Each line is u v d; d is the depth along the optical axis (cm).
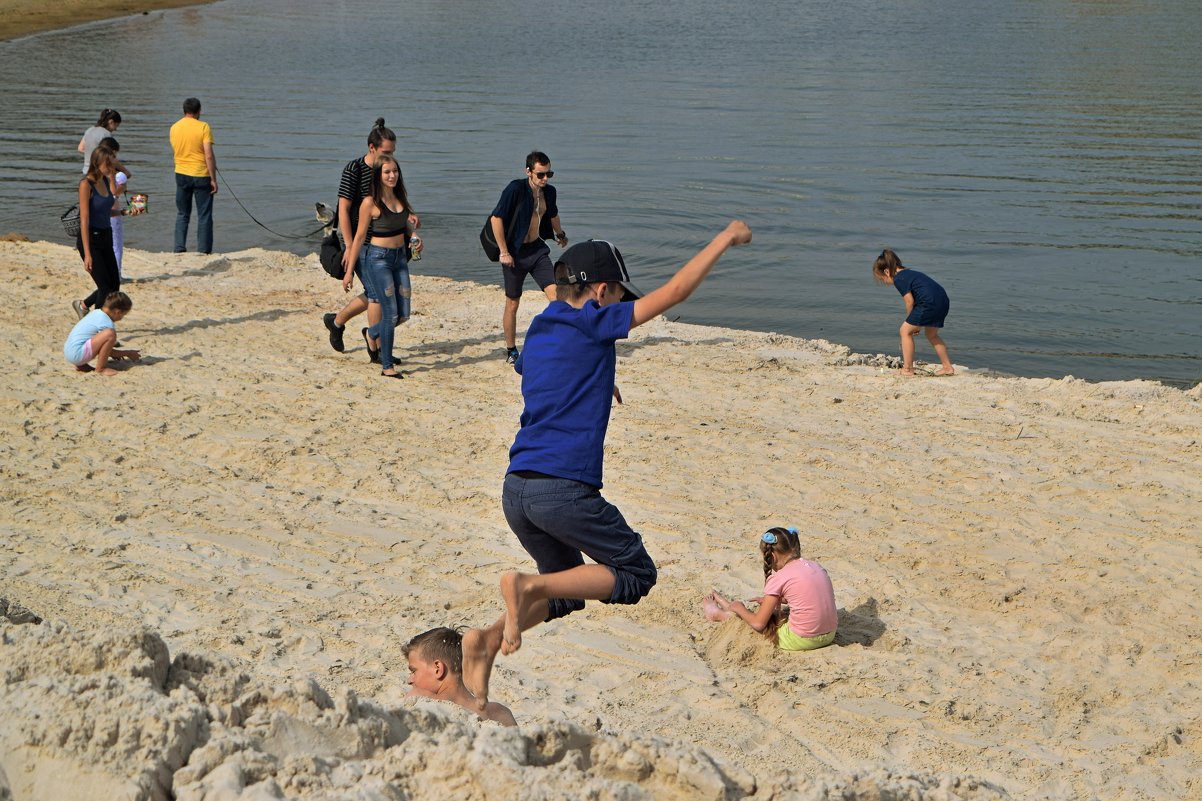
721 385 1173
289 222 2125
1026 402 1124
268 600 664
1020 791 524
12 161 2562
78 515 762
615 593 429
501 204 1165
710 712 577
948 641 666
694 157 2812
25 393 1000
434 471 893
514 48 5269
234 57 4656
